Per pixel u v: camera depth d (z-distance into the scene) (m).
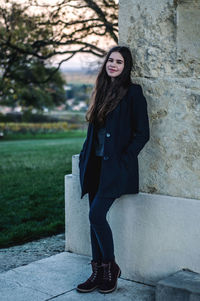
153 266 3.11
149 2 3.01
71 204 3.77
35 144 20.83
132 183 3.05
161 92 3.01
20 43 9.28
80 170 3.13
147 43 3.05
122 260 3.29
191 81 2.87
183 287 2.57
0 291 3.02
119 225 3.29
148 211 3.11
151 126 3.08
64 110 36.12
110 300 2.87
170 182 3.02
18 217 6.02
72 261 3.61
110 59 2.97
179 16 2.87
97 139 3.04
